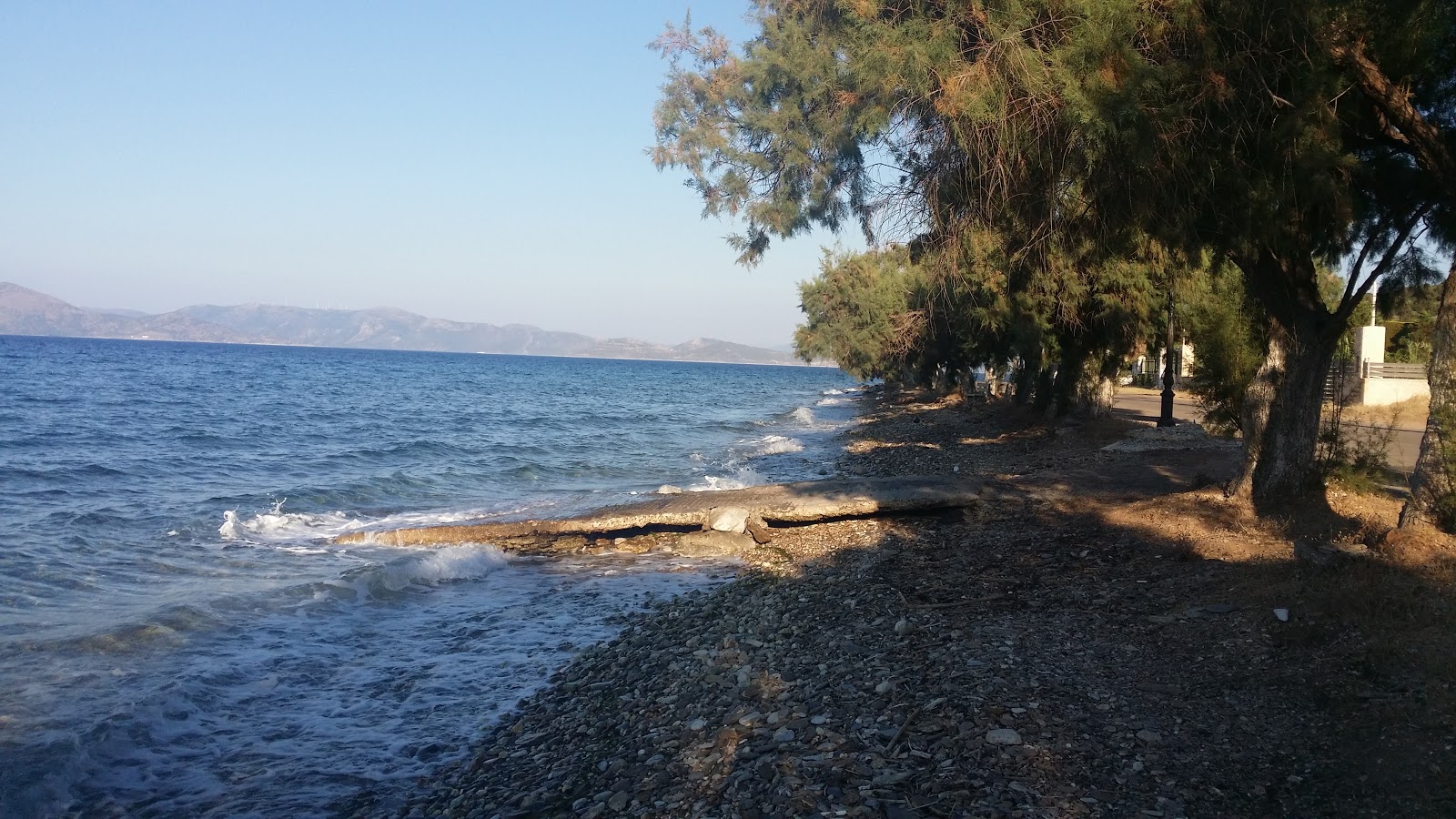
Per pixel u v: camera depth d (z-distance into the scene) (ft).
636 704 26.32
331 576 44.45
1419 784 15.25
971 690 21.93
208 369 339.36
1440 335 26.78
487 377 388.57
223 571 45.03
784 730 21.22
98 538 52.11
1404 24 25.88
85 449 96.53
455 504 69.62
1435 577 22.93
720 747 21.20
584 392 285.23
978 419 127.54
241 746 24.70
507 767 22.97
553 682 30.07
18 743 23.56
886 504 53.83
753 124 33.94
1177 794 16.31
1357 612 22.12
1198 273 55.83
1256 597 25.38
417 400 207.31
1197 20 25.89
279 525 58.44
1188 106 25.95
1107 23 25.09
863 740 19.92
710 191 35.70
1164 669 22.16
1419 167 29.40
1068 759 17.89
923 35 26.18
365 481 78.13
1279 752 17.38
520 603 40.78
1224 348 49.98
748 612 35.91
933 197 29.35
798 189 34.50
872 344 158.40
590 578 46.16
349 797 21.74
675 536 55.31
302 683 29.63
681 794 18.94
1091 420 88.48
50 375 246.27
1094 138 24.93
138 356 464.65
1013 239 31.71
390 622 37.50
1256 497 37.47
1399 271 35.32
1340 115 28.53
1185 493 42.91
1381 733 17.04
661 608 39.42
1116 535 37.91
